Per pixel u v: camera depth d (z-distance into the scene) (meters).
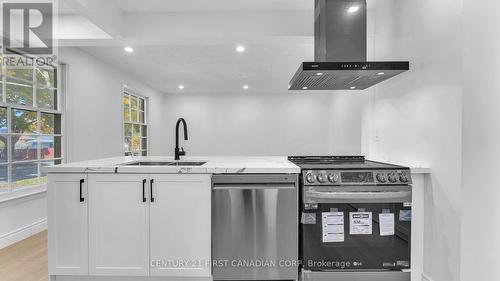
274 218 1.85
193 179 1.86
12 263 2.38
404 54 2.16
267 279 1.88
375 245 1.82
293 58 4.36
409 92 2.10
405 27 2.14
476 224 1.61
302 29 2.88
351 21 2.08
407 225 1.82
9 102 2.95
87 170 1.85
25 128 3.14
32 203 3.10
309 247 1.81
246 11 2.88
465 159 1.60
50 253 1.86
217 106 7.77
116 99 4.87
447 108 1.70
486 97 1.60
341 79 2.27
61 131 3.56
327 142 7.75
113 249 1.87
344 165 2.00
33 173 3.22
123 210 1.86
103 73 4.44
